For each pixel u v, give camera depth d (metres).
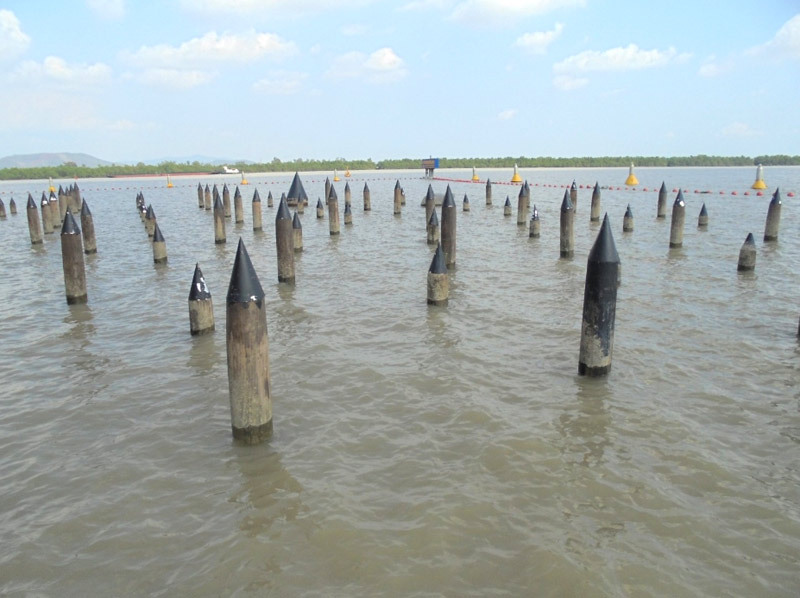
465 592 5.92
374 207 50.38
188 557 6.52
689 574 6.17
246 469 8.29
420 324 14.98
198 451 8.82
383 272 21.86
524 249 26.73
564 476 7.97
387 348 13.20
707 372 11.60
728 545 6.62
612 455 8.51
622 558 6.39
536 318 15.37
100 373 12.02
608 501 7.42
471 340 13.65
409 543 6.66
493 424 9.45
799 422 9.54
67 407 10.44
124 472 8.29
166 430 9.52
